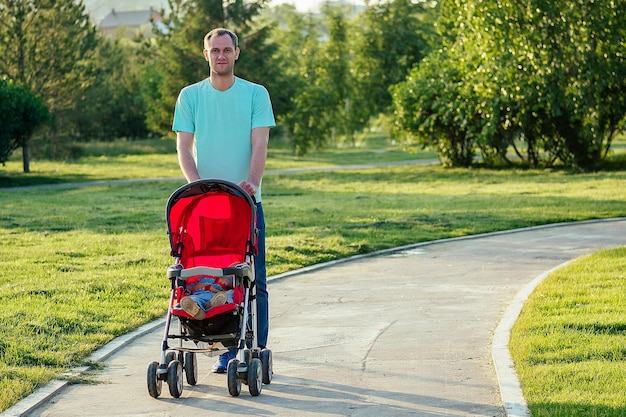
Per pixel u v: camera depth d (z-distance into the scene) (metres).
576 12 31.91
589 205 22.59
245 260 6.74
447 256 14.66
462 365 7.35
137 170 47.75
